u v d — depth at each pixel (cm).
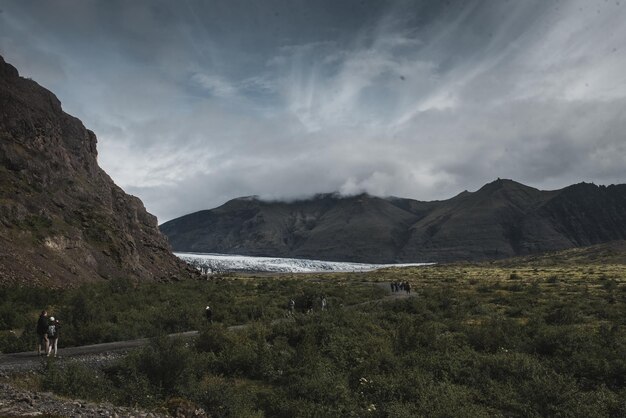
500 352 2256
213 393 1521
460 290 6806
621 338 2447
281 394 1642
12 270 4550
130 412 1198
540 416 1502
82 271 5781
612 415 1515
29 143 7525
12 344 2258
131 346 2423
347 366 2000
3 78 8156
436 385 1753
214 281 8481
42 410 1028
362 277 12950
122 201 9844
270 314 3906
